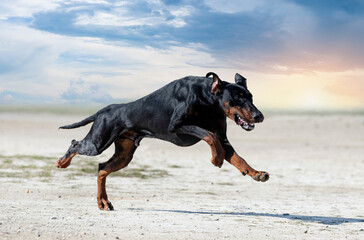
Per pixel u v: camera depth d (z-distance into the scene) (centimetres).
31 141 2995
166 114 916
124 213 1008
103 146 997
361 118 4462
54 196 1251
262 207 1206
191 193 1454
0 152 2330
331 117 4538
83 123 1021
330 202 1337
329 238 816
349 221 998
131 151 1030
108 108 1006
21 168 1795
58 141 3034
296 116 4609
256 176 864
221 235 810
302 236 825
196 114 889
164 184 1633
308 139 3441
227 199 1352
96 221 902
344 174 2006
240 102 867
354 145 3144
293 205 1261
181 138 918
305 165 2269
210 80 894
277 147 3011
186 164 2202
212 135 860
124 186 1544
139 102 959
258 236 813
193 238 781
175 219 949
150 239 767
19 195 1235
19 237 753
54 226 839
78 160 2055
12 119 4362
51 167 1847
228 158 890
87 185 1495
